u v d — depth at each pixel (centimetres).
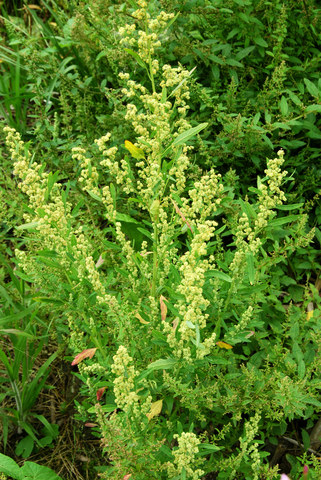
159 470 198
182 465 173
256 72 346
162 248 218
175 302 229
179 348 195
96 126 367
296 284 315
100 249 288
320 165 335
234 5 335
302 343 280
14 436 290
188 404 214
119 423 186
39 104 363
